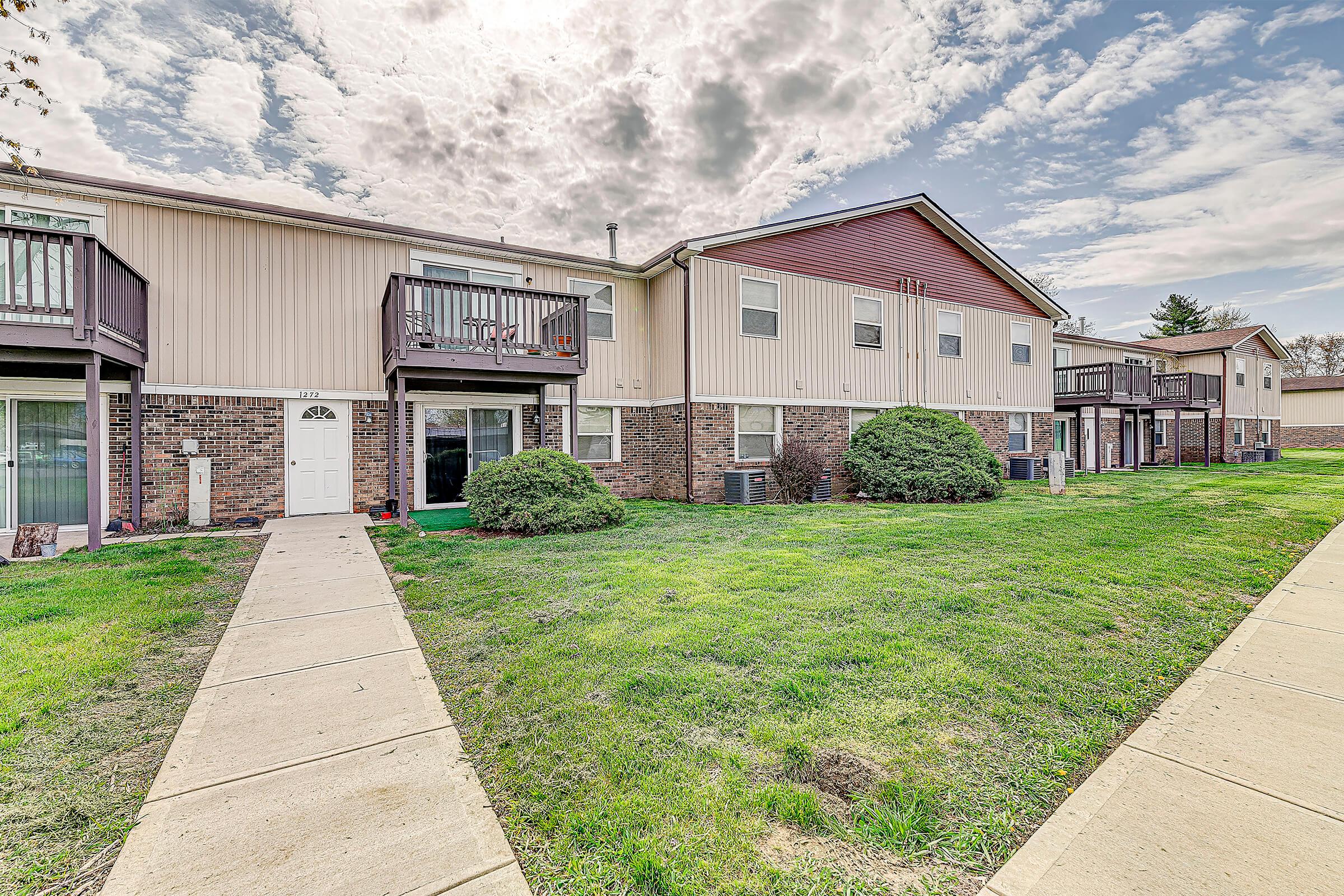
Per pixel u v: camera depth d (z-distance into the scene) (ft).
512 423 37.14
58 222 26.50
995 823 6.59
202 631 13.39
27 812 6.91
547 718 9.09
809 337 42.52
